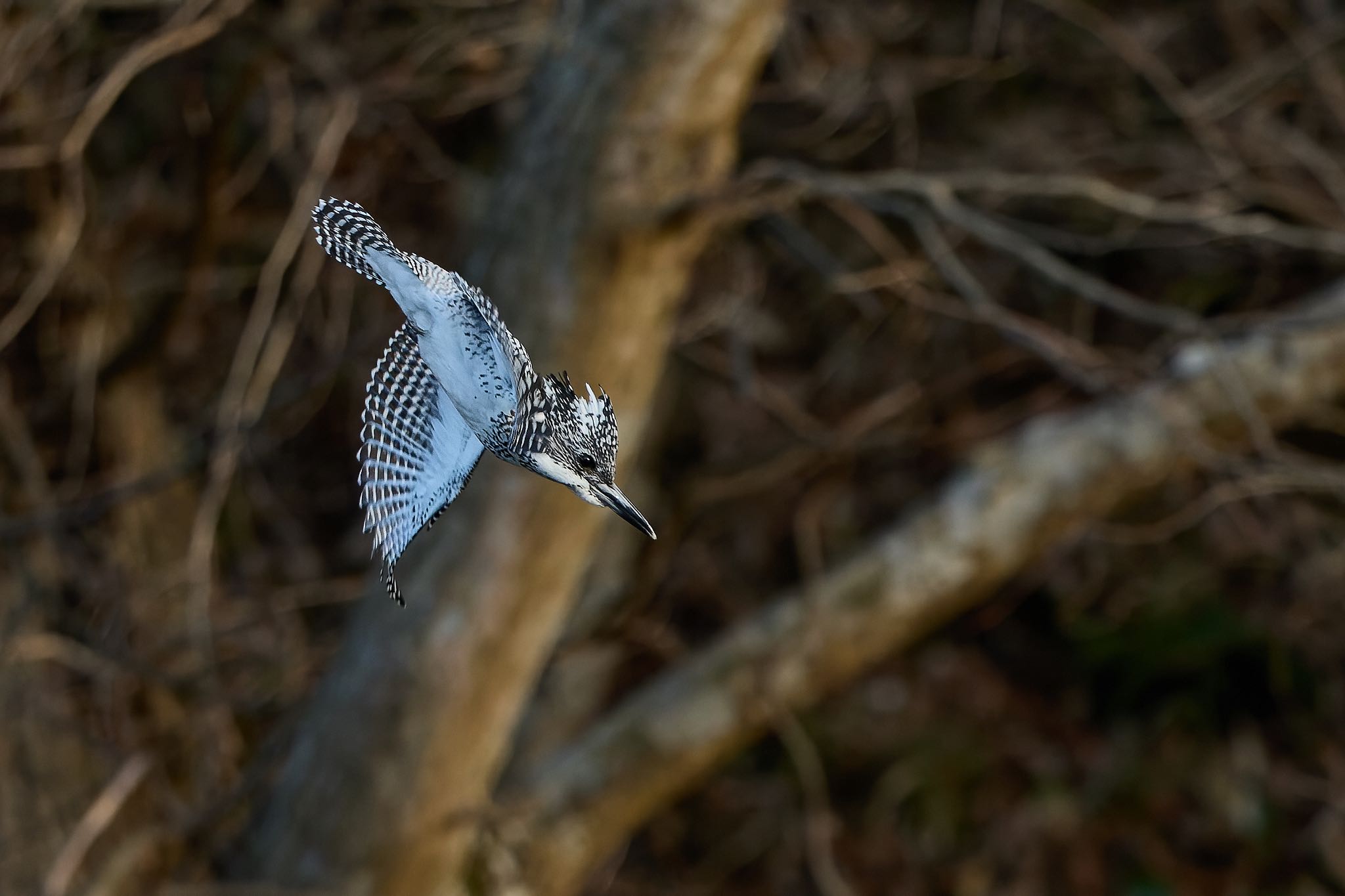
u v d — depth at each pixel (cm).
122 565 1220
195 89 1220
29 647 1057
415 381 489
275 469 1519
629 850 1808
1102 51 1549
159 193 1446
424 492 481
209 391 1499
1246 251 1405
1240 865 1745
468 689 1027
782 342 1653
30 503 1168
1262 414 1122
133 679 1162
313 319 1434
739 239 1345
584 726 1531
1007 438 1609
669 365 1617
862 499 1722
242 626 1243
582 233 949
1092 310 1552
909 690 1869
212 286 1360
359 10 1291
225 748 1188
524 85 1198
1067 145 1529
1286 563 1669
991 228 917
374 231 461
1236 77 1464
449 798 1057
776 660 1184
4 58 1092
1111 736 1823
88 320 1254
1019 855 1773
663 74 930
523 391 457
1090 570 1758
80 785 1147
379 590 1039
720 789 1841
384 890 1070
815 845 1165
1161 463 1132
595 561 1462
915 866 1777
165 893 1009
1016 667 1878
